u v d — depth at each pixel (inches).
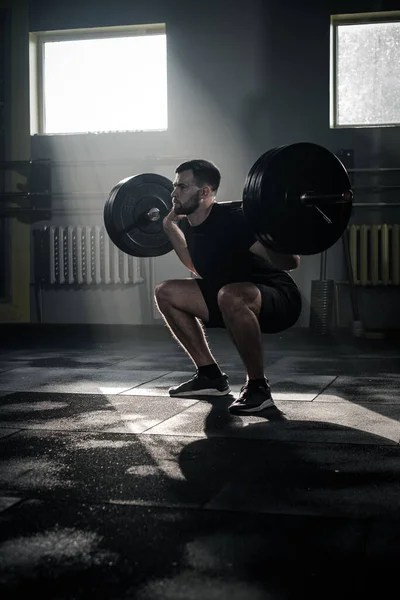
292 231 99.5
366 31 214.7
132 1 222.2
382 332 209.5
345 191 96.2
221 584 49.3
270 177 97.3
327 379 132.7
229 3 217.3
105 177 225.9
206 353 116.3
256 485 70.7
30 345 193.9
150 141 223.5
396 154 211.9
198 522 60.9
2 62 229.9
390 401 111.4
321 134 215.2
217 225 105.8
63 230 223.1
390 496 67.3
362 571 51.0
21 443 87.4
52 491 69.3
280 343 192.9
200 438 89.0
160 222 123.9
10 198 230.4
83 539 57.3
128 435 90.8
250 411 101.4
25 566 52.4
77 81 229.8
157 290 112.7
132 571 51.5
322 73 214.2
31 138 229.1
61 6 226.4
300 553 54.1
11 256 230.7
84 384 129.7
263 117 217.6
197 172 105.3
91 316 228.7
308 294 217.2
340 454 81.6
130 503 65.8
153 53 225.3
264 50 216.5
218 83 219.0
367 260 210.1
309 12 214.1
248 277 105.8
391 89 215.2
